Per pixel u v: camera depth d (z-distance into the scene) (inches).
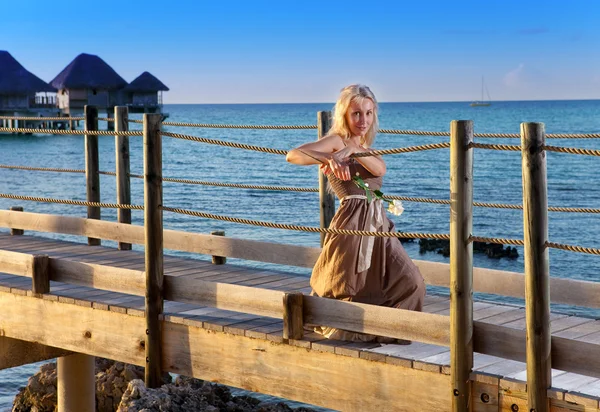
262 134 3326.8
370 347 196.5
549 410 169.0
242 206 1248.2
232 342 215.0
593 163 1747.0
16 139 3491.6
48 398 419.5
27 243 351.6
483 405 177.2
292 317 202.7
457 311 176.9
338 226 201.3
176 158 2166.6
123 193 355.9
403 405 187.3
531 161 163.8
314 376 200.7
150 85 3708.2
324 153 196.2
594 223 1022.4
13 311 262.1
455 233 175.6
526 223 165.9
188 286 225.1
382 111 6515.8
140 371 409.4
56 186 1603.1
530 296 167.0
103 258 315.3
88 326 244.5
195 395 393.1
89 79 3634.4
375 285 200.7
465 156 173.3
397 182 1549.0
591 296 219.9
